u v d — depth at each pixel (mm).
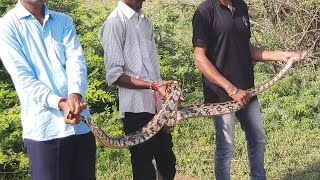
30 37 2404
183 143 4625
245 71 3182
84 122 2408
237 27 3104
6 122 4254
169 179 3162
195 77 5742
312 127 4898
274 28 6188
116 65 2848
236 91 3037
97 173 4074
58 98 2295
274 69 5777
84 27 5895
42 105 2332
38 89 2305
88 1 8484
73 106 2254
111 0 8562
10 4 5676
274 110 5051
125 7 2904
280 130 4820
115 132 4461
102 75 5133
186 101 5348
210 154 4441
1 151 4066
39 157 2438
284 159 4289
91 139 2584
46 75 2412
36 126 2410
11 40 2348
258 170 3365
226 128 3160
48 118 2416
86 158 2570
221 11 3076
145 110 2928
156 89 2803
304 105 5043
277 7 6086
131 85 2832
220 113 3045
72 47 2498
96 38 5410
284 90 5441
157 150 3072
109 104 5086
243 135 4645
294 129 4797
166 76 5625
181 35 6316
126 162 4230
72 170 2555
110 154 4285
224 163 3227
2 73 4984
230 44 3104
